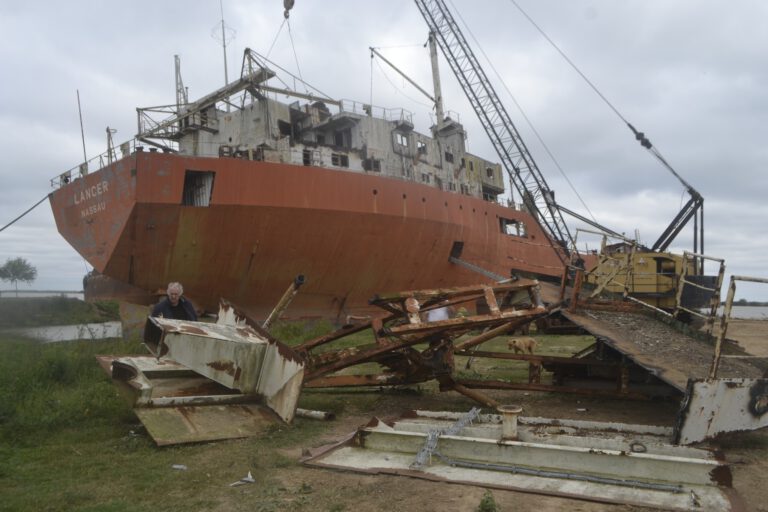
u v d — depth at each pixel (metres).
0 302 23.20
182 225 16.30
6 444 5.53
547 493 4.00
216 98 21.64
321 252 19.59
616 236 9.99
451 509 3.79
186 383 6.75
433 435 5.01
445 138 32.72
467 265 25.22
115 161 16.11
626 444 4.72
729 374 6.56
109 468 4.82
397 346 7.32
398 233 21.83
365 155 23.14
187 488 4.34
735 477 4.58
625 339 7.34
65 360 9.18
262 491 4.23
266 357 6.75
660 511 3.66
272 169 17.72
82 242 18.14
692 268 16.06
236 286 18.33
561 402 8.05
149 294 17.27
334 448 5.22
